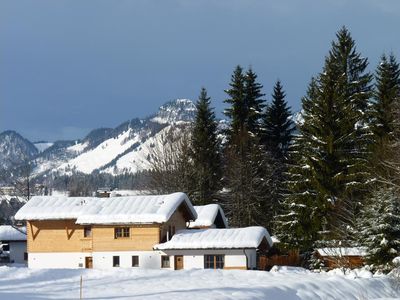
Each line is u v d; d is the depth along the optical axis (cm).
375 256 3900
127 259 5375
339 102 5703
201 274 3209
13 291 2525
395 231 3906
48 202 5912
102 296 2361
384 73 6291
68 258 5722
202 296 2288
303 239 5400
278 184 6944
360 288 2955
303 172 5606
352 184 5256
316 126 5712
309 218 5403
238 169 6819
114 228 5462
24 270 3306
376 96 6228
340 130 5638
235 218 6788
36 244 5822
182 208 5731
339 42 6706
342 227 4575
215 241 5044
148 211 5391
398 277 3203
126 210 5481
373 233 3969
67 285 2794
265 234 5181
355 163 5447
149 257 5297
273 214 6850
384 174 5075
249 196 6781
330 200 5341
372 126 5978
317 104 5769
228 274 3212
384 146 5244
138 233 5381
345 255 4231
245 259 4966
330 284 2888
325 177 5469
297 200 5516
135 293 2458
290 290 2622
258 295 2405
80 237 5722
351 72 6675
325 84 5800
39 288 2692
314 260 4981
